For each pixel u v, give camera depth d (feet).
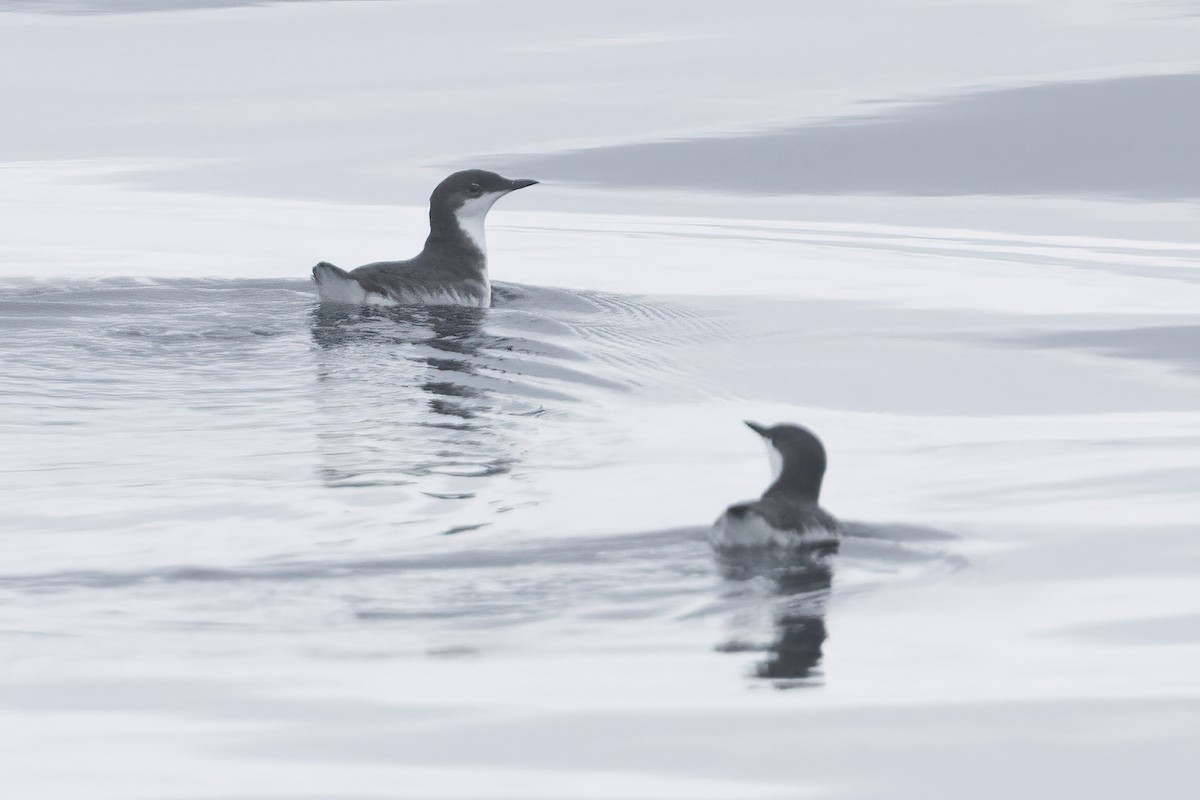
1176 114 108.06
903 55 138.72
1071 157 98.84
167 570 32.35
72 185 94.53
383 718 25.09
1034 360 54.70
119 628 28.99
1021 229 81.82
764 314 62.18
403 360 52.24
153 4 188.85
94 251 74.28
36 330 55.36
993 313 62.39
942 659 27.63
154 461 41.34
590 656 27.63
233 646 28.12
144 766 23.48
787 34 154.40
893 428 45.73
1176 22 150.10
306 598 30.63
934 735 24.70
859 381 51.80
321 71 139.74
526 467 41.01
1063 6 165.99
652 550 33.32
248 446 42.70
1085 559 33.12
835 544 33.83
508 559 32.71
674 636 28.60
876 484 39.19
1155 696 26.05
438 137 109.19
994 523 35.68
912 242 78.79
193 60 147.13
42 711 25.41
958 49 140.46
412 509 37.11
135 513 36.76
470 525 35.63
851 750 24.16
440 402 47.44
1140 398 49.57
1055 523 35.63
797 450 35.24
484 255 62.08
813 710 25.44
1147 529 35.12
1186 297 65.21
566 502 37.55
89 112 121.60
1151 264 72.69
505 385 49.49
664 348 55.67
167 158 103.65
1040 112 110.63
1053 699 25.95
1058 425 46.01
